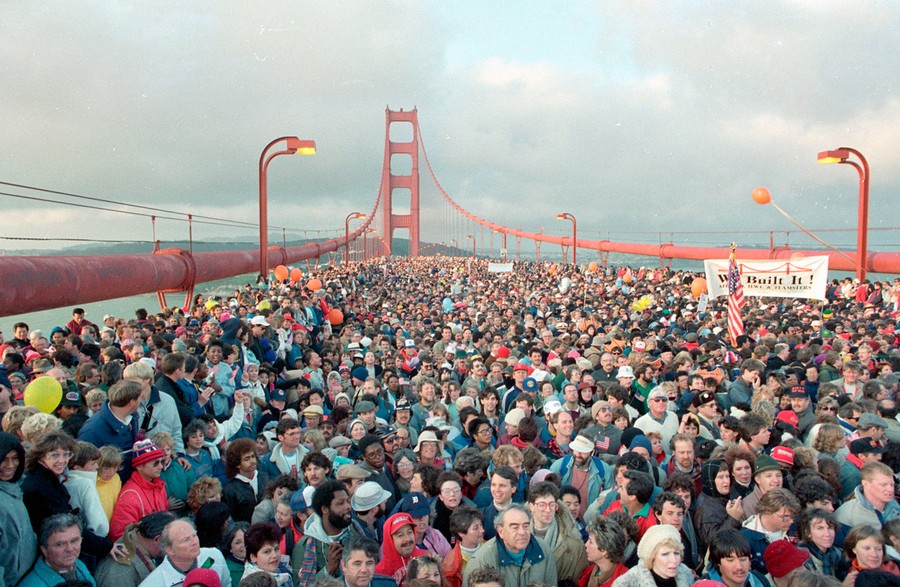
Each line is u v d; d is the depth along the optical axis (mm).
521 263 71000
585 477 6500
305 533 5242
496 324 18578
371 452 6523
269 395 9625
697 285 21969
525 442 7629
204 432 6547
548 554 4867
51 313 20891
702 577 4906
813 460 6391
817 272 16578
